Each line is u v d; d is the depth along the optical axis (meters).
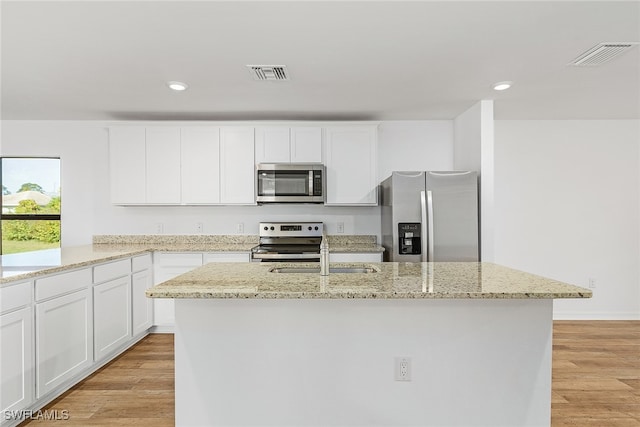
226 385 1.79
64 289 2.34
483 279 1.79
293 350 1.79
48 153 4.05
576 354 3.12
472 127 3.59
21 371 2.01
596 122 4.20
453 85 2.97
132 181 3.82
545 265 4.21
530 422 1.76
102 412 2.20
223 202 3.84
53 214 4.11
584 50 2.32
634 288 4.19
